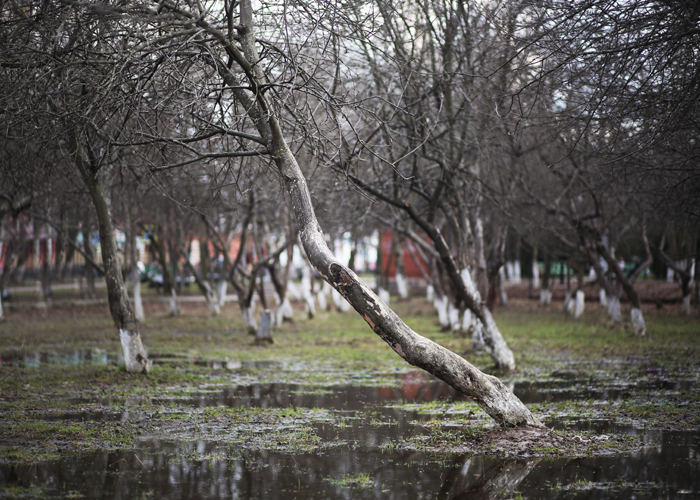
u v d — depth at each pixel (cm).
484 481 751
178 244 3400
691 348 2031
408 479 761
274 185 1995
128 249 3173
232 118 1145
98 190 1470
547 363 1781
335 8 986
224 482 746
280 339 2481
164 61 930
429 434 985
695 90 962
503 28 1179
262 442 935
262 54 1070
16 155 1299
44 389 1353
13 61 970
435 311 3678
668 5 902
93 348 2123
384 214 2238
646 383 1446
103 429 1001
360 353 2064
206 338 2498
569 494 702
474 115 1476
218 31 892
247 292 2723
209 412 1139
